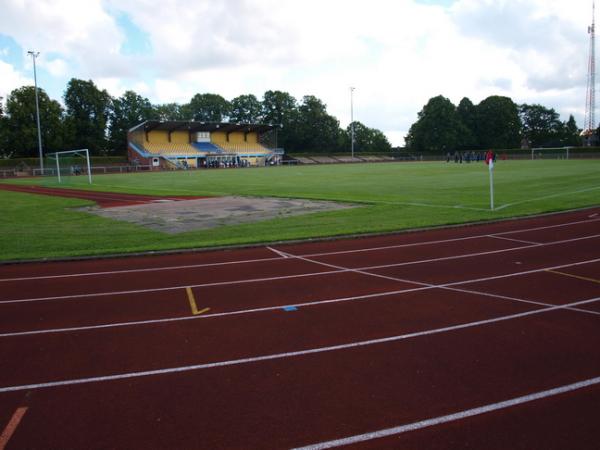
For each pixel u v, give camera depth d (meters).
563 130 123.19
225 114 120.69
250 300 8.28
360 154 106.44
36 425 4.51
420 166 61.25
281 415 4.58
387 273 9.94
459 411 4.59
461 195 23.39
